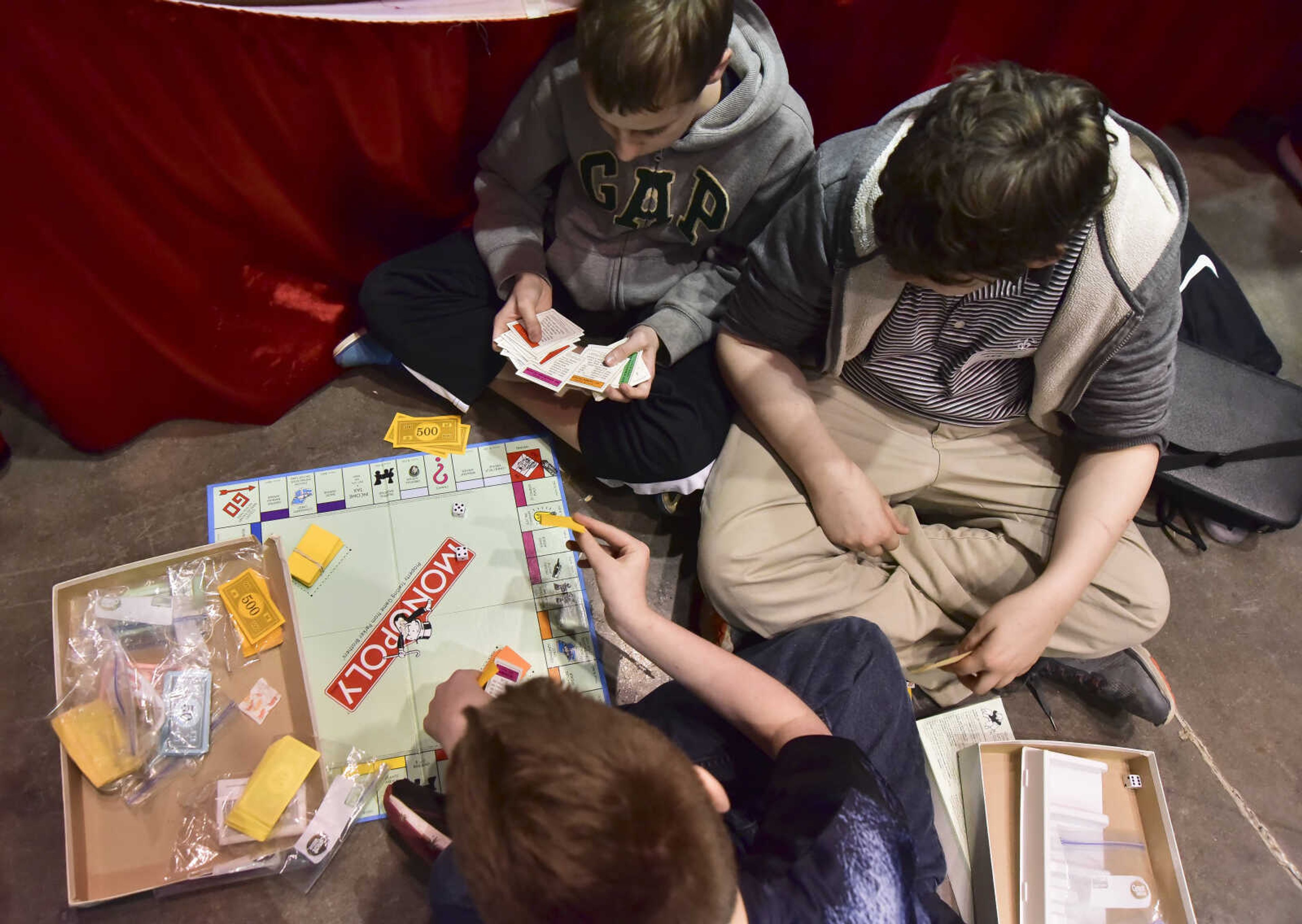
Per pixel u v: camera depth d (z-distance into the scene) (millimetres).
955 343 1233
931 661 1456
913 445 1458
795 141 1311
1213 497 1587
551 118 1346
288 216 1426
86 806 1229
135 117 1148
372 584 1480
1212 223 2109
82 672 1294
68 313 1305
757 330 1370
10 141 1071
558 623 1481
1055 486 1446
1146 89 2016
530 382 1533
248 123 1248
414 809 1230
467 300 1532
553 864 624
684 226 1456
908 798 1131
